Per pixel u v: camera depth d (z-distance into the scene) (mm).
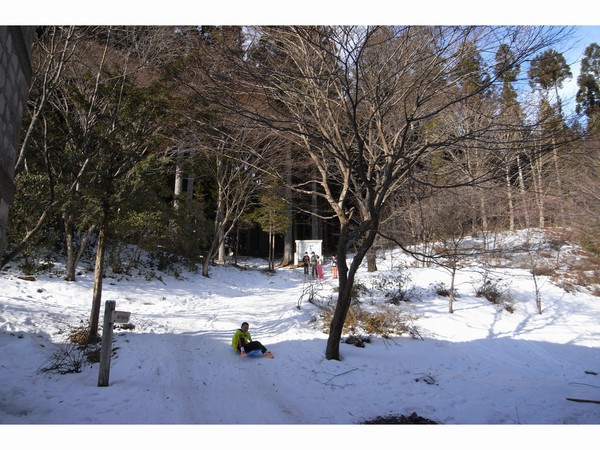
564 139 8883
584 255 21906
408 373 9281
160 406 6465
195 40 10289
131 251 19188
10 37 5500
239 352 10195
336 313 9875
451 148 11312
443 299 16766
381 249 24062
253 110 11078
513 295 18062
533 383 9328
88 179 10930
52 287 14695
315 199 29469
